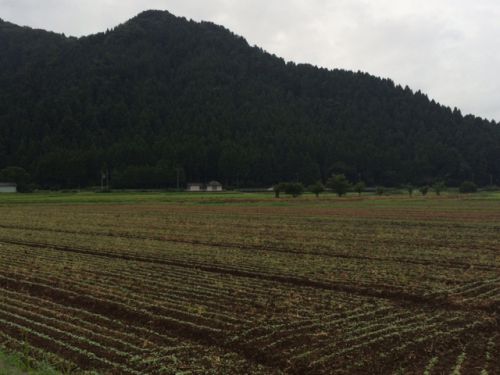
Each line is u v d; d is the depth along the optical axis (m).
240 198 99.12
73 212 62.56
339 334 13.37
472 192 143.12
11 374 10.50
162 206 75.81
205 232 39.03
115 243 32.50
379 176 197.62
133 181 156.00
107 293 17.88
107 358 11.80
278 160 185.88
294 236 36.06
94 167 170.12
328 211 63.53
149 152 179.50
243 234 37.50
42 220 50.84
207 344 12.84
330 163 196.75
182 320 14.62
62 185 164.50
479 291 18.50
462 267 23.45
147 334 13.52
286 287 18.92
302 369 11.23
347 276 21.06
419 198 103.44
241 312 15.41
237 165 171.25
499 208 67.38
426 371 11.15
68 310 15.84
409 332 13.64
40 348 12.40
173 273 21.83
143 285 19.25
